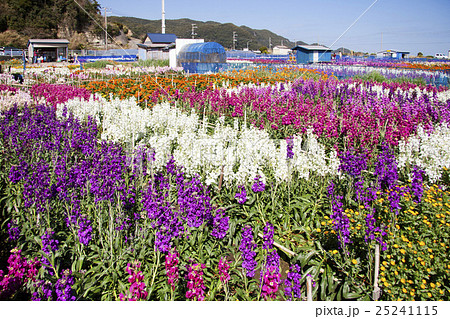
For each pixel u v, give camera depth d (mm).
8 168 7086
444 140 8219
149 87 18156
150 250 5031
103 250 4977
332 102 14453
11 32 84000
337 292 4734
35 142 8148
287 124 10609
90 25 97188
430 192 6199
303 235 5918
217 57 35938
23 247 5348
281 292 4555
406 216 5426
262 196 6523
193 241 5141
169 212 4727
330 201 5621
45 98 14180
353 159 6219
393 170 6070
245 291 4582
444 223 5238
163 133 10305
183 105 14852
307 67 30797
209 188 6875
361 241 4961
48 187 5484
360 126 9695
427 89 18156
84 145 8055
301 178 7102
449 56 55562
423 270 4504
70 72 28078
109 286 4641
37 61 51219
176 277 4199
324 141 9742
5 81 23203
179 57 40531
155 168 7184
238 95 15180
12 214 5938
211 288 4617
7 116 10477
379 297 4473
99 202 5477
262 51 123125
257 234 5777
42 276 4344
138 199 6184
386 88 17609
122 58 61469
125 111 10898
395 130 9227
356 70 27688
